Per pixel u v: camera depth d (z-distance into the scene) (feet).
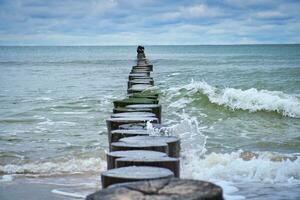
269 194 20.13
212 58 233.35
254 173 24.11
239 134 37.73
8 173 25.39
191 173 24.56
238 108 49.96
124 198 10.75
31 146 33.09
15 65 194.39
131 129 24.63
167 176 14.05
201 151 30.27
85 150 31.14
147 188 11.26
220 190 11.03
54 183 22.79
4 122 44.80
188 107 52.49
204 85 58.70
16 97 70.03
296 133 38.34
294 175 23.68
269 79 85.15
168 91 59.62
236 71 110.83
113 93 72.23
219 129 40.14
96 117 46.93
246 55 280.10
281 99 49.65
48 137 36.60
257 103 49.73
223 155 28.17
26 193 20.99
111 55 358.43
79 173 24.97
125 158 16.52
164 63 183.62
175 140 21.06
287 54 293.23
